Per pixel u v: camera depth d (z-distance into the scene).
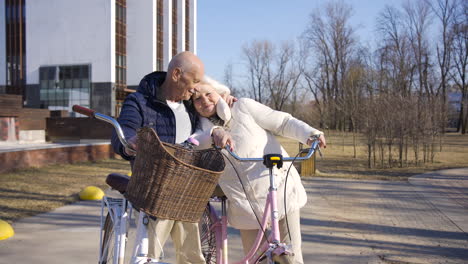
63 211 6.27
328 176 11.07
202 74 2.69
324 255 4.39
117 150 2.52
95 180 9.49
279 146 2.91
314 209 6.74
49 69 31.66
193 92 2.75
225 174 2.77
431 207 6.94
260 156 2.77
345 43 47.00
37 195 7.50
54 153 12.45
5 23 32.62
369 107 14.45
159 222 2.38
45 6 31.64
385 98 14.67
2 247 4.50
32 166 11.47
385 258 4.30
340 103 26.81
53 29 31.53
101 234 2.72
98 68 30.84
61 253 4.32
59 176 10.02
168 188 2.12
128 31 33.47
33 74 32.00
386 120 13.88
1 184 8.59
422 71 41.34
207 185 2.22
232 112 2.86
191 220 2.25
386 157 16.69
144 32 33.25
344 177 10.92
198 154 2.39
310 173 11.21
